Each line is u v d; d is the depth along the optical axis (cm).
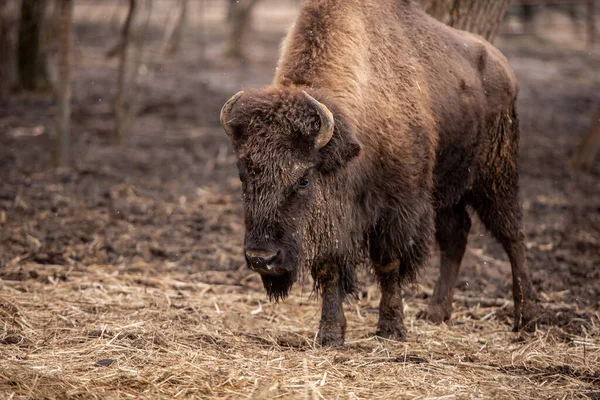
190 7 15338
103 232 3195
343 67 2009
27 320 2055
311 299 2584
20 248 2903
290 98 1812
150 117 6116
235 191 4106
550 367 1909
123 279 2630
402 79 2145
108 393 1580
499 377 1809
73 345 1888
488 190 2519
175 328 2075
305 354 1888
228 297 2525
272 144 1773
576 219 3756
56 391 1565
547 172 4766
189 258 2958
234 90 7494
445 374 1806
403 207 2078
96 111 6106
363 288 2723
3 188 3769
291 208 1794
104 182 4056
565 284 2795
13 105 6150
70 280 2577
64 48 4153
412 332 2244
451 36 2425
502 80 2538
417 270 2164
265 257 1744
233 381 1670
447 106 2269
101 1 14050
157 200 3803
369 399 1609
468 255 3133
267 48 11200
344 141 1841
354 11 2122
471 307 2566
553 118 6656
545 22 12231
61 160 4297
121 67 4934
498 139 2530
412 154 2091
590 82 8819
